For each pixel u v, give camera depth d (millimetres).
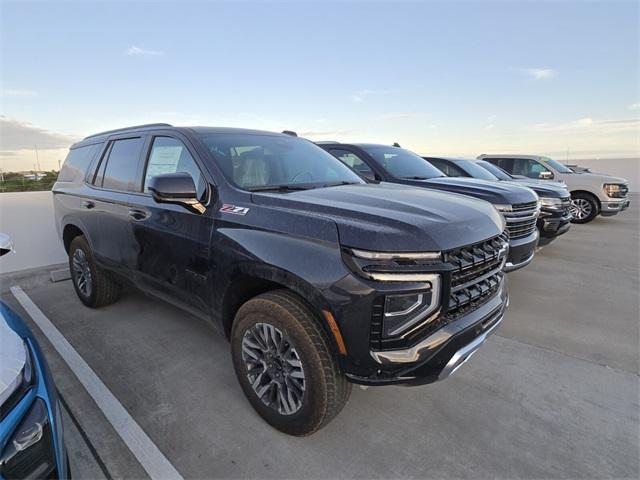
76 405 2609
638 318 4098
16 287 4984
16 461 1400
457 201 2609
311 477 2037
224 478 2033
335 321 1928
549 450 2229
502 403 2650
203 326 3787
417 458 2166
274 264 2107
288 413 2258
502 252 2443
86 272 4160
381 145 6453
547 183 7480
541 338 3627
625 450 2230
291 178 2996
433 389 2807
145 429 2387
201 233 2604
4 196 5234
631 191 21562
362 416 2514
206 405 2613
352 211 2109
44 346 3404
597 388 2836
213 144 2910
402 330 1897
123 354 3268
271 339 2275
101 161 3879
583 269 6047
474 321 2133
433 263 1932
